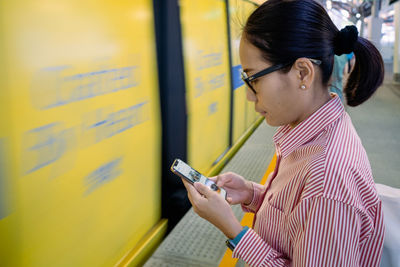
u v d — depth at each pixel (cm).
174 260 214
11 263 121
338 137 85
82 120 152
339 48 89
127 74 186
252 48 87
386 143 494
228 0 360
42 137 130
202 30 295
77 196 153
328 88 92
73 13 143
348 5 1966
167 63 227
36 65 126
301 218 80
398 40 1238
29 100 124
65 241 148
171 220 257
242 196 132
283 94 87
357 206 75
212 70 327
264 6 87
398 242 101
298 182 85
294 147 92
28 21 122
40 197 132
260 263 90
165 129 236
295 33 82
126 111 187
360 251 86
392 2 1177
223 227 98
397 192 116
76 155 150
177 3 238
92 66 156
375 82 92
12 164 119
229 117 396
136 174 205
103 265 178
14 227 121
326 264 76
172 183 256
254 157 402
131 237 206
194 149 294
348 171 78
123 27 180
